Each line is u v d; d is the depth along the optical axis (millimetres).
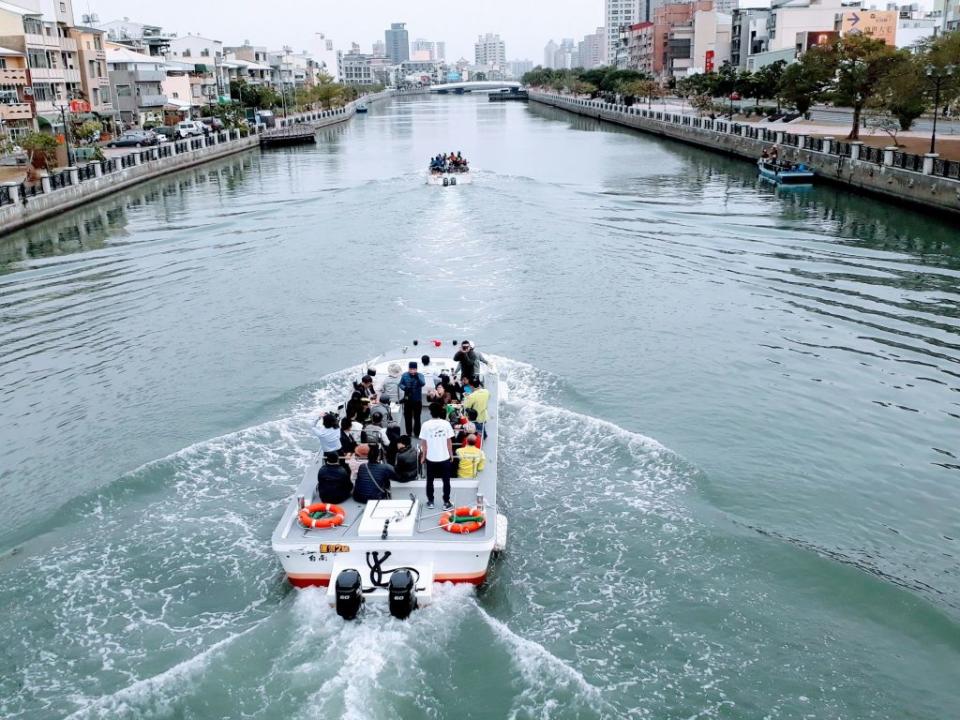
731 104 120938
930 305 28797
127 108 107188
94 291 32594
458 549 12359
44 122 76500
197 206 55531
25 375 23391
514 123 150250
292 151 101312
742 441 18562
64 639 12055
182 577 13461
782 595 13086
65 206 53094
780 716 10742
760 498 16109
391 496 13758
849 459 17781
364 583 12227
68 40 88250
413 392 15773
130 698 10633
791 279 32562
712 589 13188
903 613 12688
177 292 32094
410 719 10367
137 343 25984
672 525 14891
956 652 11945
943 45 54062
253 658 11266
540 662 11258
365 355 24078
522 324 26875
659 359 23625
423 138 116625
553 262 35562
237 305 29938
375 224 45562
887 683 11352
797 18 144375
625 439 17859
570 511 15352
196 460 17156
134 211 54031
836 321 27125
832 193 57344
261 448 17703
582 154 87438
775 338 25453
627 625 12344
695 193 57219
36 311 29875
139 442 18781
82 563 13828
